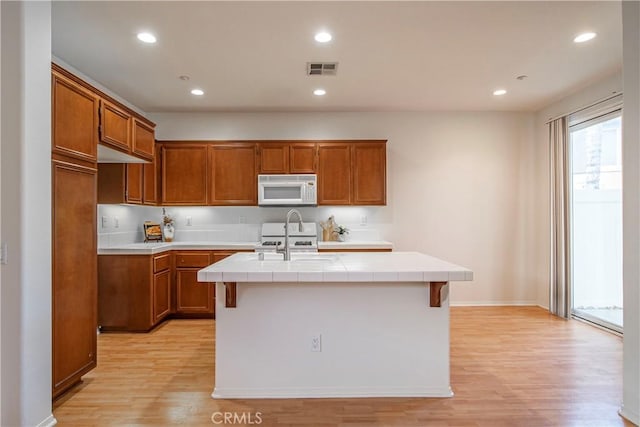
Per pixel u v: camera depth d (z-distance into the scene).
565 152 4.42
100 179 3.95
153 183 4.62
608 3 2.46
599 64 3.47
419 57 3.30
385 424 2.15
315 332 2.50
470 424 2.15
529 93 4.29
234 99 4.44
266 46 3.07
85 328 2.68
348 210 5.07
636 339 2.17
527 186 5.07
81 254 2.63
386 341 2.51
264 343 2.49
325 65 3.46
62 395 2.51
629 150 2.23
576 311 4.42
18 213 1.96
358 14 2.59
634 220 2.20
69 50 3.13
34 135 2.03
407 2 2.44
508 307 4.93
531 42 3.03
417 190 5.05
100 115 2.93
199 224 5.07
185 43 3.01
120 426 2.14
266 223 4.96
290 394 2.49
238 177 4.75
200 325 4.20
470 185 5.07
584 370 2.90
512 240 5.07
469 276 2.25
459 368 2.94
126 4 2.44
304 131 5.01
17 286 1.95
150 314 3.92
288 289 2.50
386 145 4.97
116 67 3.49
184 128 4.97
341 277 2.21
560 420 2.19
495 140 5.07
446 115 5.05
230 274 2.21
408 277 2.23
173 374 2.85
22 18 1.96
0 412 1.94
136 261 3.93
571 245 4.41
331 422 2.18
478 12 2.57
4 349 1.95
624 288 2.26
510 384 2.66
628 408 2.21
